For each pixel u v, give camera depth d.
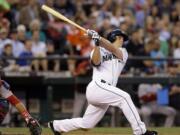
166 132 31.94
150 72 44.91
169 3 58.72
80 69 42.22
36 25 46.50
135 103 43.47
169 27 55.50
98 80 25.56
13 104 26.16
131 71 44.44
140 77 42.69
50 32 48.25
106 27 48.56
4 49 44.03
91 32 25.38
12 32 45.84
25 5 50.38
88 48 46.53
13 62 42.84
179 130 33.62
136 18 55.16
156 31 53.62
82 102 42.50
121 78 42.59
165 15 56.78
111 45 25.47
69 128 26.47
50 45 46.62
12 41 45.00
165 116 43.84
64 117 43.12
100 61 25.56
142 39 48.72
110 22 51.31
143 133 24.98
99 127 39.03
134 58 42.75
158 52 47.66
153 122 43.78
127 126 42.09
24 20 48.97
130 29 49.66
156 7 57.09
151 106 43.53
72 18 51.59
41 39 47.72
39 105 42.31
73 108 43.12
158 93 43.47
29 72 42.75
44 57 41.91
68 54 46.72
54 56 44.34
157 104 43.56
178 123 43.91
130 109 25.02
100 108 26.02
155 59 43.09
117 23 52.06
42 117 42.16
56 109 43.09
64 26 48.78
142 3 57.31
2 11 28.12
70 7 53.66
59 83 42.19
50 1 52.12
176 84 43.69
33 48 45.81
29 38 46.72
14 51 44.81
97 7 55.06
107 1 54.47
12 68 42.34
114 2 55.53
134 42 46.81
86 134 29.84
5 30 45.09
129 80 42.66
